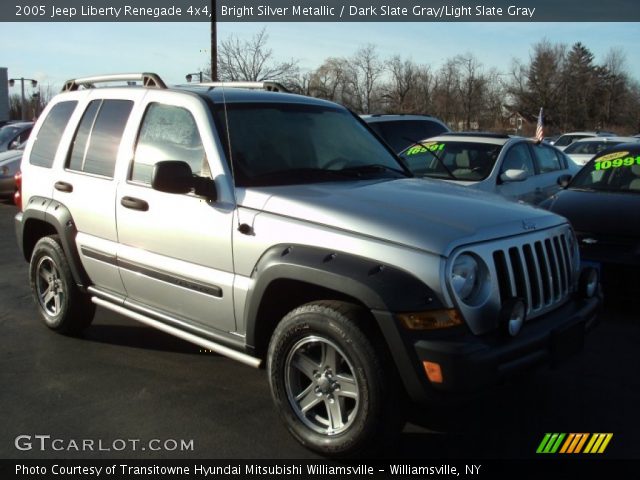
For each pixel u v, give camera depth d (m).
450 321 3.26
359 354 3.35
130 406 4.30
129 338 5.60
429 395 3.24
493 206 3.92
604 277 6.27
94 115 5.24
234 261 3.96
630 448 3.84
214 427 4.02
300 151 4.47
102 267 4.93
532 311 3.72
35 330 5.79
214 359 5.14
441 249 3.29
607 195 7.15
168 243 4.34
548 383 4.75
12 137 15.70
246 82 5.41
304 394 3.70
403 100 36.97
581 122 61.88
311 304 3.60
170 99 4.58
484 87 46.50
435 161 8.69
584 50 65.19
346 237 3.50
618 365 5.11
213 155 4.14
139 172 4.62
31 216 5.59
